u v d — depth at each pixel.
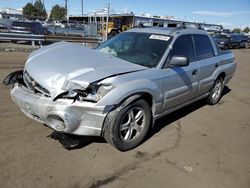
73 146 3.59
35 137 4.06
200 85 5.48
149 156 3.87
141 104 3.91
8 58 10.53
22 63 9.68
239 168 3.81
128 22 30.03
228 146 4.46
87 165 3.50
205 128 5.13
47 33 18.34
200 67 5.31
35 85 3.63
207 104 6.65
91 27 19.20
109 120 3.54
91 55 4.11
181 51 4.83
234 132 5.08
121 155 3.81
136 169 3.53
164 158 3.87
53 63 3.78
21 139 3.97
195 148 4.26
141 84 3.77
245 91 8.83
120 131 3.72
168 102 4.52
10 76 4.37
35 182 3.09
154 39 4.74
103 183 3.20
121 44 4.92
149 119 4.14
